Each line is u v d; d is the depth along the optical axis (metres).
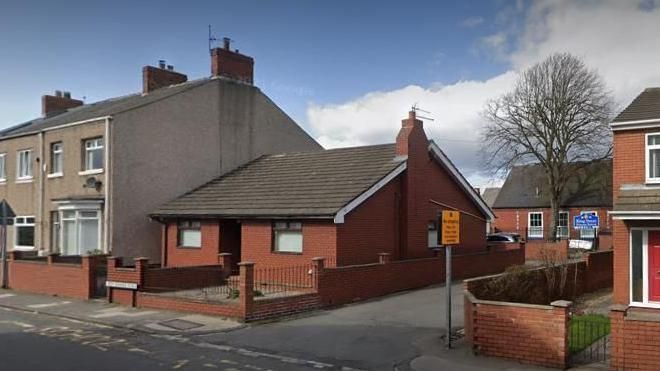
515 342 9.95
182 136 25.86
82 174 24.70
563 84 44.41
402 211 22.09
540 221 51.97
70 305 17.36
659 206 16.94
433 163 23.89
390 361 10.35
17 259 22.02
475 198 26.12
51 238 26.52
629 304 17.86
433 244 23.69
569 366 9.50
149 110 24.66
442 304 16.69
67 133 25.75
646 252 17.81
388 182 21.23
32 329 13.81
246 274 14.17
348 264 19.31
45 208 26.77
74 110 33.94
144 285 16.84
